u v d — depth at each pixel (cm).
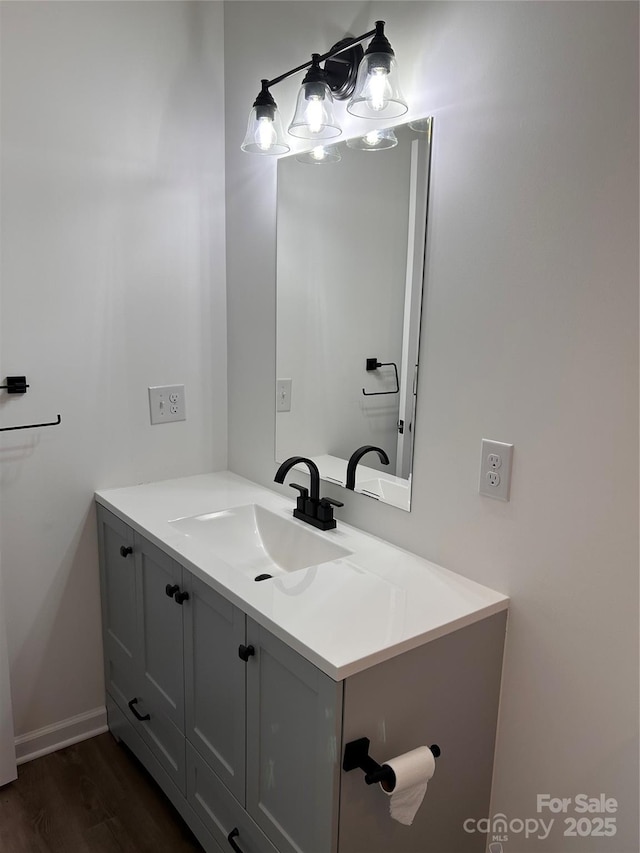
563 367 117
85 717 208
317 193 170
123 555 179
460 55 127
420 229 141
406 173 143
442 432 142
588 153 108
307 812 118
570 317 115
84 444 192
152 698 178
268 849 132
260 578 162
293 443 190
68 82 172
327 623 119
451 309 136
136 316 196
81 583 200
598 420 113
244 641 131
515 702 136
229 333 216
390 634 115
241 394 213
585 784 125
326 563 147
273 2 176
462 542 141
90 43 175
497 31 120
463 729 132
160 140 192
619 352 108
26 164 169
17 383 176
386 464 158
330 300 169
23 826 171
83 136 177
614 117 104
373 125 151
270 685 125
